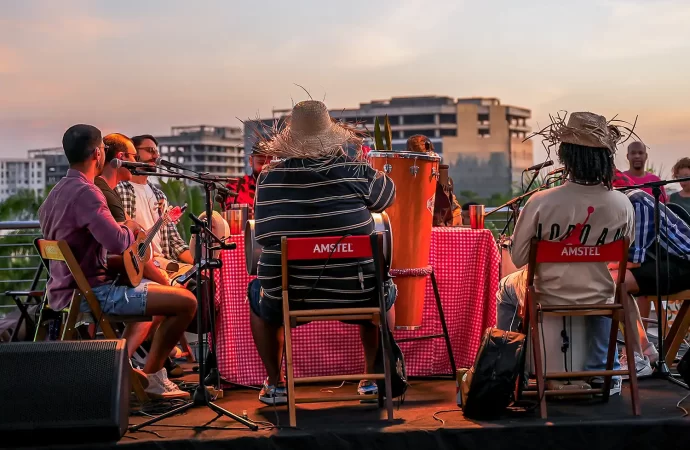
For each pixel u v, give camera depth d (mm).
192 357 5551
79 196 3953
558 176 4082
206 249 3896
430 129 89125
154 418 3613
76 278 3906
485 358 3643
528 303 3768
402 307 4309
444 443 3484
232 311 4488
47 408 3328
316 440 3445
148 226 5215
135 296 3965
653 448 3535
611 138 3771
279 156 3736
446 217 5441
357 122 3895
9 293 4551
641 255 4465
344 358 4660
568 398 3996
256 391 4457
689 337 5680
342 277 3705
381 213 3936
